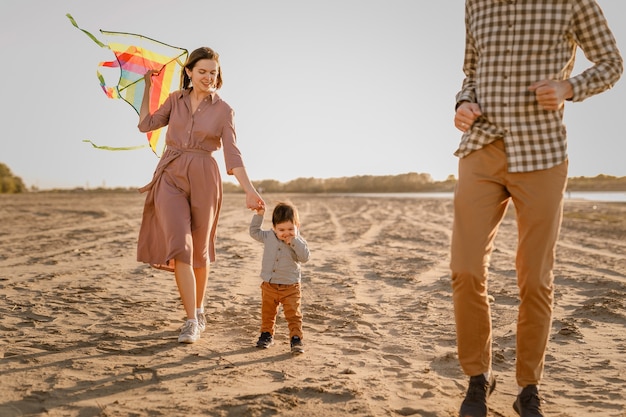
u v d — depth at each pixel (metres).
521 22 2.70
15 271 7.55
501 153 2.75
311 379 3.49
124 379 3.42
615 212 25.78
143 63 4.67
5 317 4.95
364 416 2.90
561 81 2.61
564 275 7.79
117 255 9.34
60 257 8.98
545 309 2.77
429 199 44.78
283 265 4.27
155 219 4.53
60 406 2.99
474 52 2.96
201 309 4.71
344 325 5.04
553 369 3.87
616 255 10.38
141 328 4.70
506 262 9.14
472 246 2.74
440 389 3.38
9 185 64.50
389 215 22.66
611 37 2.70
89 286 6.53
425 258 9.66
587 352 4.29
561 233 15.25
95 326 4.72
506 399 3.24
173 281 7.05
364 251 10.52
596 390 3.44
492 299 6.18
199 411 2.92
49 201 31.33
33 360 3.74
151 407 2.97
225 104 4.54
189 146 4.42
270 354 4.08
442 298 6.34
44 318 4.98
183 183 4.43
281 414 2.90
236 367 3.73
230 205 29.84
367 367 3.83
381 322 5.21
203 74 4.40
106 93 4.59
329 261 9.12
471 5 2.88
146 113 4.60
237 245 11.08
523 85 2.69
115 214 20.41
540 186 2.69
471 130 2.80
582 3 2.67
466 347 2.80
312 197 51.09
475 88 2.88
